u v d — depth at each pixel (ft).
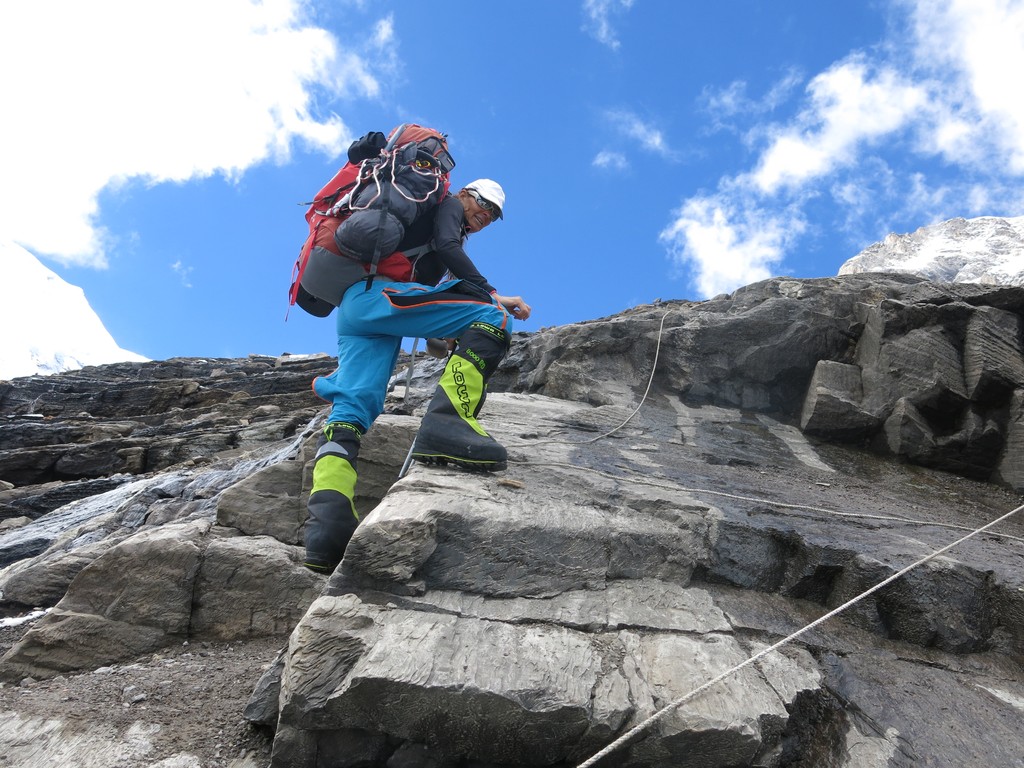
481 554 8.52
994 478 16.48
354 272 9.93
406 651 7.02
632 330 20.17
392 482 13.50
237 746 8.07
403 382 23.00
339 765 7.10
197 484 22.38
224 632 11.84
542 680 6.88
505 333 10.41
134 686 9.80
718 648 8.02
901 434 17.13
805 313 19.70
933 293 19.54
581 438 15.21
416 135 10.48
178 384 75.31
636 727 6.61
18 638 13.80
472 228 10.98
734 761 6.79
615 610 8.45
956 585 9.67
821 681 8.14
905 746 7.33
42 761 7.78
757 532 10.44
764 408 19.29
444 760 7.02
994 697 8.39
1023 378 16.44
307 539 8.87
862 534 11.16
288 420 51.85
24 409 80.23
